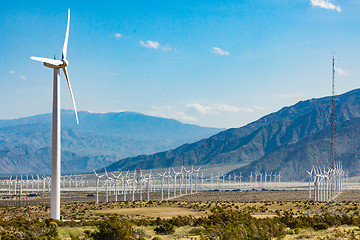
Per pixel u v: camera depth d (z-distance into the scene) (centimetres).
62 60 6325
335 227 5803
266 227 4216
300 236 4638
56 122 6188
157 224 7125
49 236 4816
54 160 6172
